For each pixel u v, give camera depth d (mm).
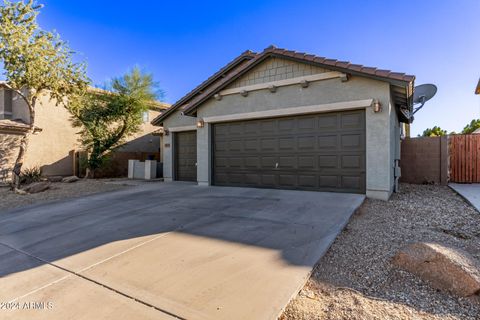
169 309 2928
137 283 3500
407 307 2875
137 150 21203
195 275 3641
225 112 10422
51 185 12703
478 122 23797
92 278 3688
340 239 4828
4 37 10016
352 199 7324
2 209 8500
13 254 4676
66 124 18047
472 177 11148
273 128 9539
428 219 5836
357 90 7953
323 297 3123
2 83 14984
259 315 2770
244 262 3963
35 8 10859
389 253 4113
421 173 11492
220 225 5711
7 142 15070
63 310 2980
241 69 9758
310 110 8664
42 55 11016
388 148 7535
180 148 14695
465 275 3111
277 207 6922
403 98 8664
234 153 10422
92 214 7184
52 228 6109
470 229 5160
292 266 3797
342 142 8312
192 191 9820
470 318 2676
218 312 2836
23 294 3340
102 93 17047
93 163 16594
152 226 5832
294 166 9125
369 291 3211
